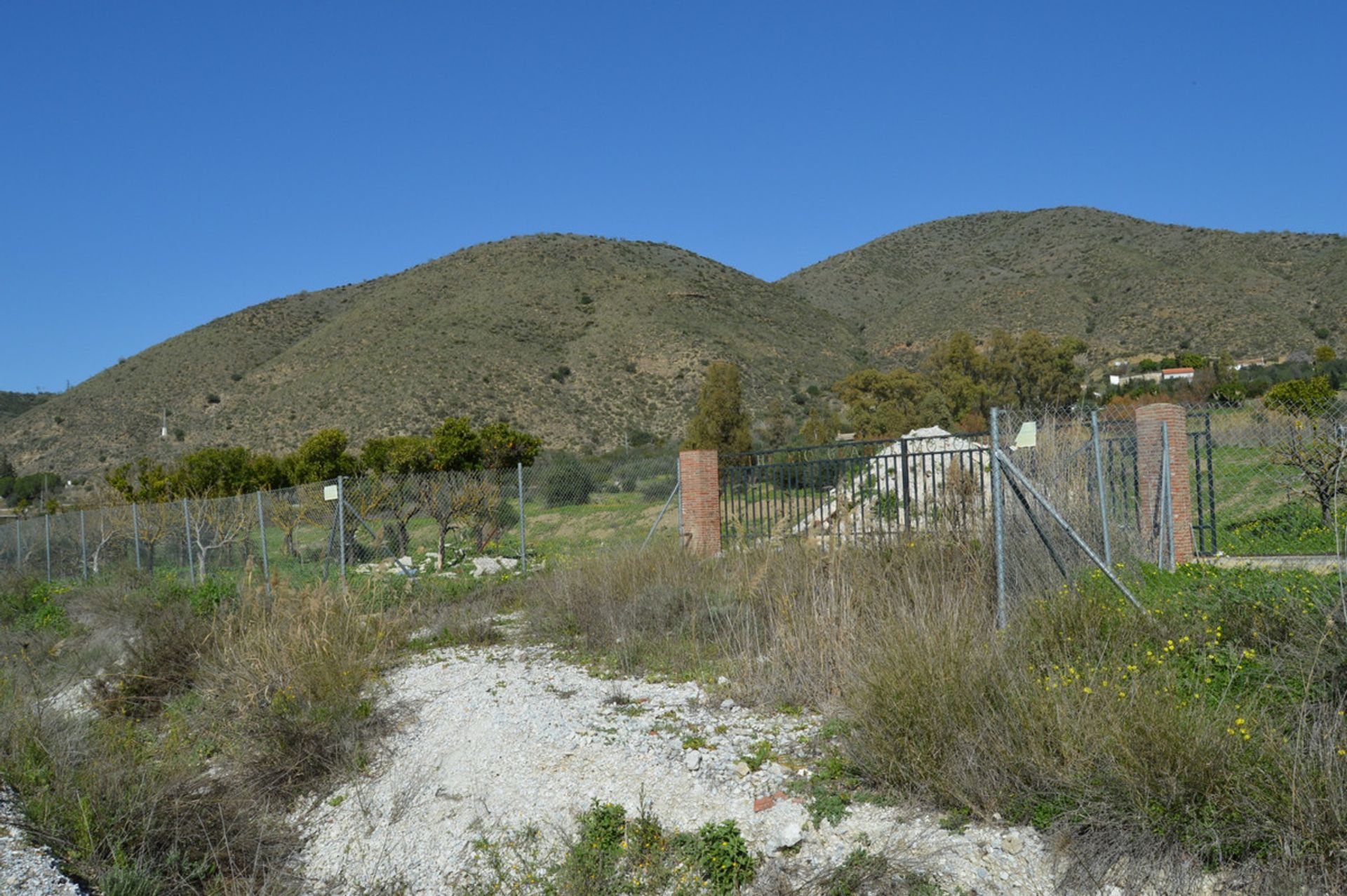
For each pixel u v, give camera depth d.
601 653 7.59
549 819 4.68
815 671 5.88
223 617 8.87
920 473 13.00
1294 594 5.59
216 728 6.67
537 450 22.75
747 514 13.38
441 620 9.72
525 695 6.55
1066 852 3.74
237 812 5.32
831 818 4.23
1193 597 6.05
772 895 3.80
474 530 16.66
